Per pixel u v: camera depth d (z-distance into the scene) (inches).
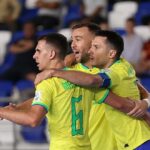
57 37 531.2
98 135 579.8
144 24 1294.3
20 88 1101.1
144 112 553.6
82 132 530.0
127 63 569.3
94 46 562.9
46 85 511.5
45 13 1348.4
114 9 1346.0
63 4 1370.6
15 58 1177.4
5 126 1014.4
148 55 1165.1
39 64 534.0
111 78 531.2
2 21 1342.3
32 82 1126.4
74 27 590.2
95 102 560.7
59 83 517.7
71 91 522.0
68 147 520.4
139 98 573.6
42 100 502.3
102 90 535.5
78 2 1371.8
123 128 558.3
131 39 1168.2
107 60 561.3
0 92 1130.7
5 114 496.1
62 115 519.5
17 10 1350.9
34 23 1259.8
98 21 1192.2
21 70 1160.8
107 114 561.3
